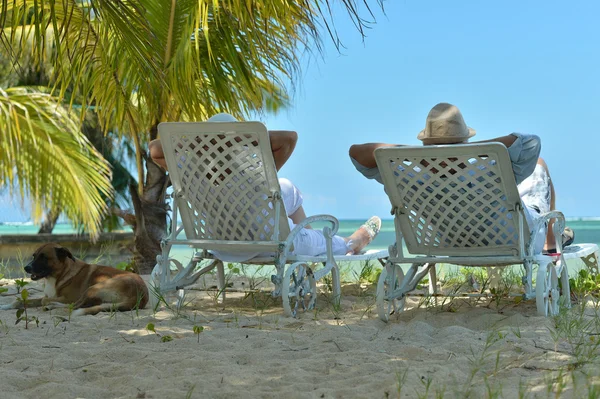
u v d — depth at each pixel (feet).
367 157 14.46
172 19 20.17
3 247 33.86
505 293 17.25
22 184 29.55
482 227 14.26
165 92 22.18
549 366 9.82
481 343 11.44
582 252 16.20
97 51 22.40
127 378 9.57
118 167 57.52
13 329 13.38
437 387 8.98
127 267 24.54
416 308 15.74
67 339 12.46
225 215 15.43
